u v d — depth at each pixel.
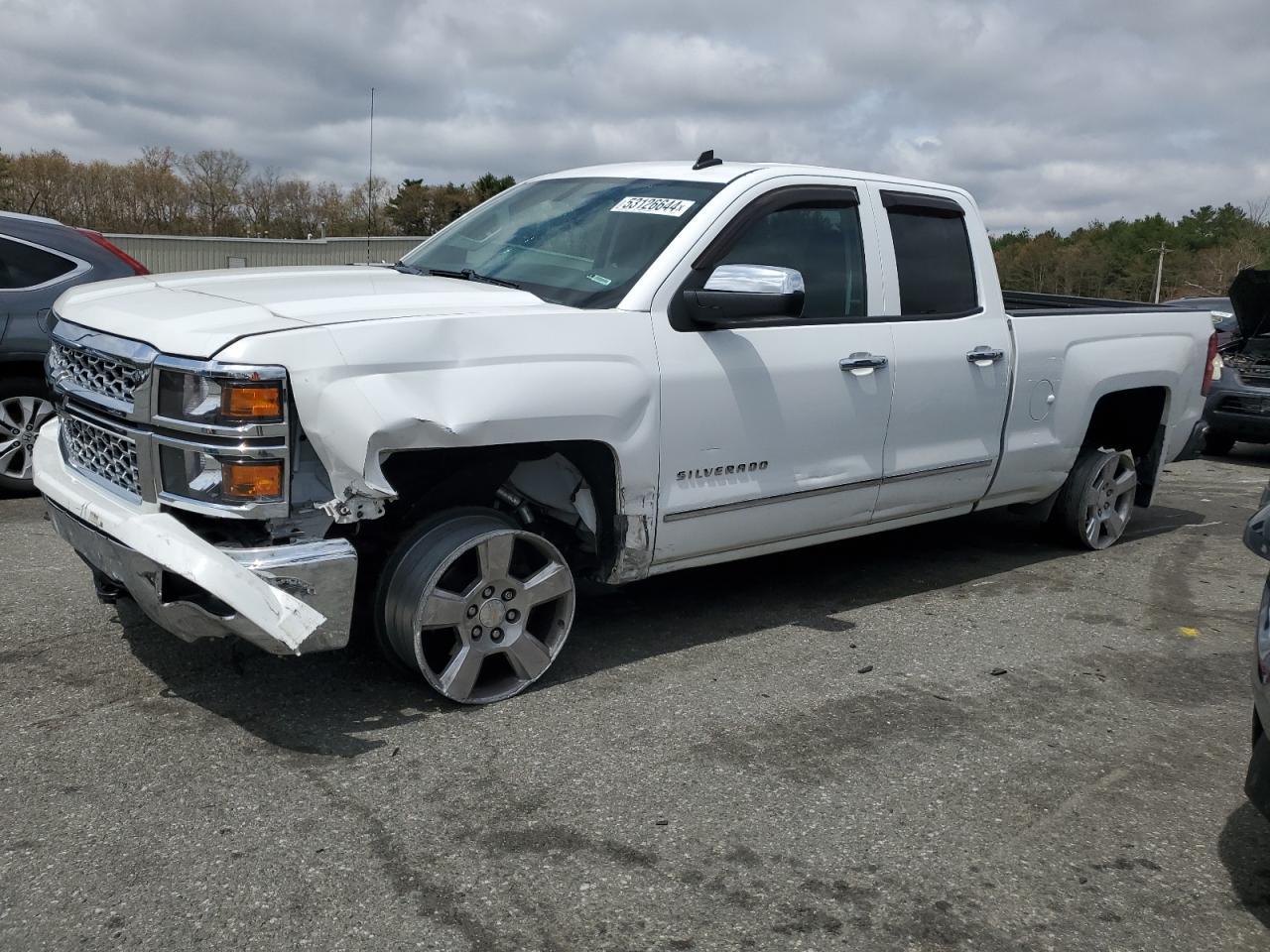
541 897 2.85
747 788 3.47
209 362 3.36
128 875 2.88
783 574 5.86
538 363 3.86
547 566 4.12
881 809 3.39
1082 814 3.42
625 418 4.10
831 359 4.78
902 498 5.26
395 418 3.49
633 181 4.94
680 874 2.99
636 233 4.53
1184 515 8.01
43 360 6.97
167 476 3.55
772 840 3.18
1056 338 5.84
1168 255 111.44
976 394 5.44
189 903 2.77
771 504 4.69
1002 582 5.91
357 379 3.46
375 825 3.16
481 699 4.00
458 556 3.82
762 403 4.54
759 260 4.62
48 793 3.27
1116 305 7.11
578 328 4.00
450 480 3.95
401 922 2.73
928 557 6.35
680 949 2.67
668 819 3.27
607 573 4.38
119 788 3.31
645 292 4.25
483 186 84.31
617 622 4.98
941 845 3.20
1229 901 2.99
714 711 4.05
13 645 4.39
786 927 2.78
